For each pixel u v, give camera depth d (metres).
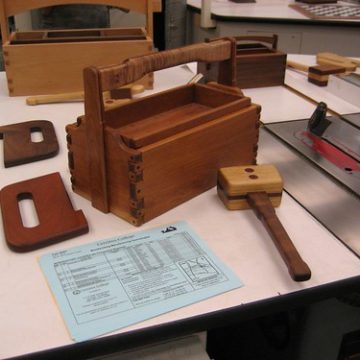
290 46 2.24
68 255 0.61
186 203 0.73
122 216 0.69
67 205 0.70
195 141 0.70
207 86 0.86
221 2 2.56
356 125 1.04
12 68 1.19
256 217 0.69
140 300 0.53
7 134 0.96
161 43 2.46
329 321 0.93
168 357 0.58
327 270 0.58
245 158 0.82
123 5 1.31
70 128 0.69
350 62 1.46
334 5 2.55
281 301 0.54
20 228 0.64
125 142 0.64
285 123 1.04
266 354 1.06
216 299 0.54
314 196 0.75
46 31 1.31
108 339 0.49
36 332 0.49
